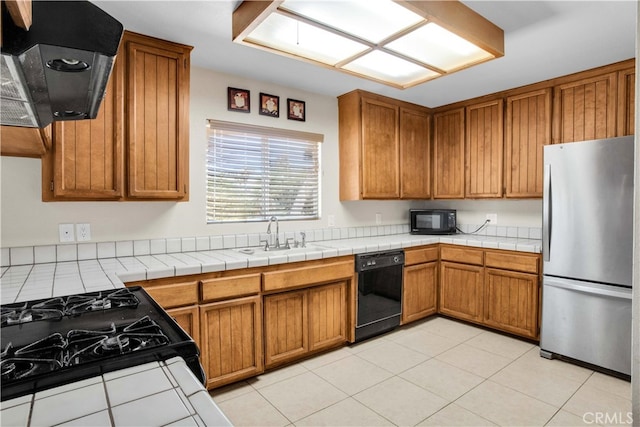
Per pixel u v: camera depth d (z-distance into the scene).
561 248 2.66
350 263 2.92
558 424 1.91
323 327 2.78
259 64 2.71
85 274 1.86
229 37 2.25
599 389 2.26
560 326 2.66
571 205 2.60
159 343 0.89
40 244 2.17
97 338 0.95
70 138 2.02
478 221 4.01
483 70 2.87
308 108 3.39
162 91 2.29
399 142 3.74
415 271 3.47
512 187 3.37
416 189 3.93
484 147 3.59
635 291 0.62
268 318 2.47
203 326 2.17
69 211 2.26
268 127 3.12
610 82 2.76
